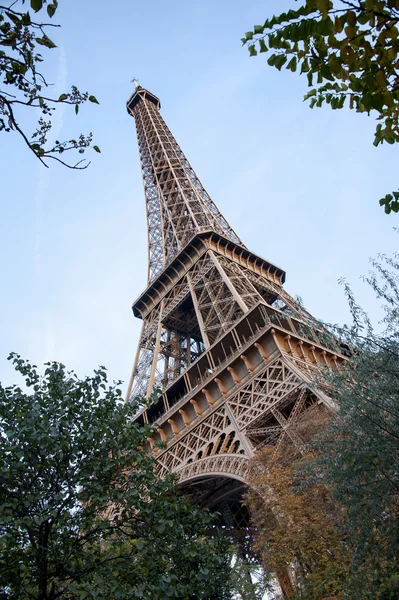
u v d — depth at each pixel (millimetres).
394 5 9219
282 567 31828
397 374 20500
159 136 139375
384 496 19875
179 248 99438
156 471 57750
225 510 61469
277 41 10773
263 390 50719
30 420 18953
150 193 131000
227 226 104688
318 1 9227
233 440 48000
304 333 24453
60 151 11680
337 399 23438
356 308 21969
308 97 12641
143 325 95375
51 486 19266
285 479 34625
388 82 10531
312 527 30141
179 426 60594
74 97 11484
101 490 19781
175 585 19078
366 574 22703
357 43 10008
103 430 20766
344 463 21562
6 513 17219
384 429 20125
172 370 80500
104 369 23516
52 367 22875
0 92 10500
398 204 13758
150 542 19953
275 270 94938
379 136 12766
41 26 10305
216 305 73000
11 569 17031
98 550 19672
